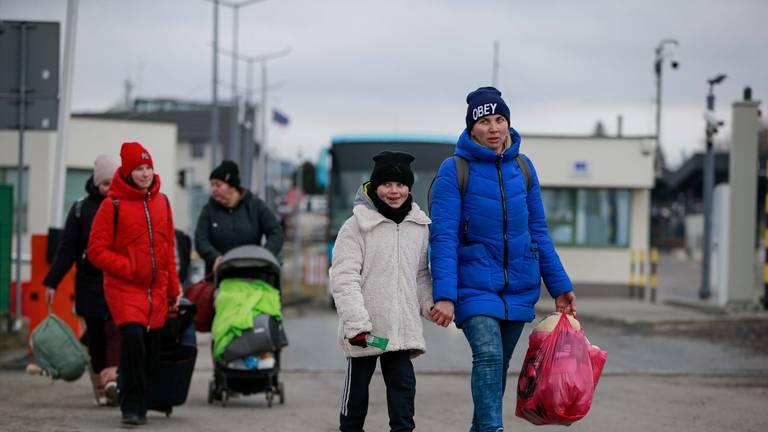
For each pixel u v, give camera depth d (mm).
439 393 17188
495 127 10344
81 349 15391
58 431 12508
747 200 32531
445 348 25219
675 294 49750
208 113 131875
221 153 128500
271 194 59969
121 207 12961
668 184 92812
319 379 19516
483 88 10562
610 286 47000
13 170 45656
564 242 47188
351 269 9922
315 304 47812
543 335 10266
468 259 10219
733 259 32781
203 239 15852
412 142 41875
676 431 13234
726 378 19281
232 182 15898
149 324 13109
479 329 10016
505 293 10242
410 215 10148
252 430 13148
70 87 23672
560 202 47281
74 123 45656
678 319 30516
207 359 22594
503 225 10172
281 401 15984
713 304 34500
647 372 19891
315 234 133250
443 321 9977
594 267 47031
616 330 29219
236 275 15617
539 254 10547
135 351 13000
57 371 15281
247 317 14992
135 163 12945
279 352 15617
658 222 120500
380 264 10008
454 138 42250
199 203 46812
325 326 32406
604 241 47219
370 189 10172
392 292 9984
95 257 12875
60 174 23531
